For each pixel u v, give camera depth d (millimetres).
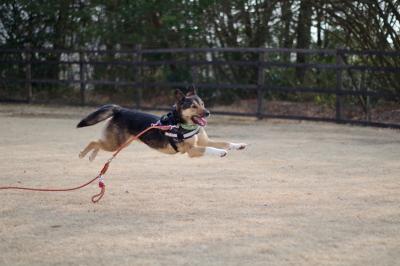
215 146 7383
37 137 11570
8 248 4934
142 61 16750
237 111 15953
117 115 7695
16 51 17734
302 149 10148
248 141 11141
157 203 6391
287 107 15742
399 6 14586
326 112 15016
